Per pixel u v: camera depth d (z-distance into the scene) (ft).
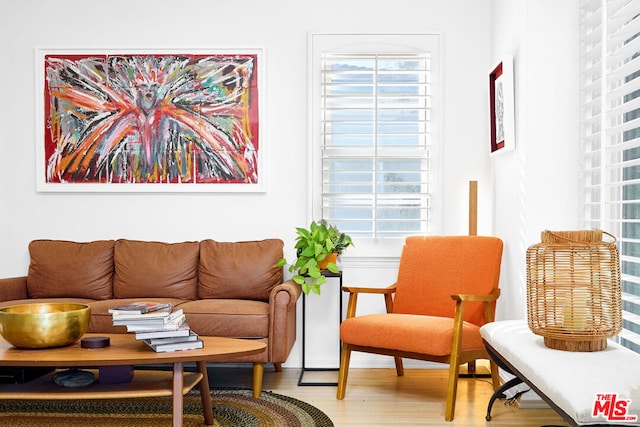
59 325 9.01
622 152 10.30
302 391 12.28
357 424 10.14
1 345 9.44
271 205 14.67
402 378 13.33
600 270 8.15
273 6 14.65
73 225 14.74
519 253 11.90
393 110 14.62
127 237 14.73
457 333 10.53
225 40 14.70
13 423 10.13
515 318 12.18
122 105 14.67
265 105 14.60
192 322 11.89
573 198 11.34
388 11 14.60
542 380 7.03
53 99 14.69
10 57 14.74
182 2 14.67
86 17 14.71
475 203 13.52
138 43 14.71
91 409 10.96
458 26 14.58
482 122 14.53
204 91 14.62
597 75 10.90
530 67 11.40
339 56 14.58
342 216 14.73
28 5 14.73
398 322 11.03
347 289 12.48
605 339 8.11
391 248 14.51
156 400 11.55
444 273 12.55
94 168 14.66
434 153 14.55
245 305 12.30
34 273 13.85
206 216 14.69
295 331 13.82
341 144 14.71
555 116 11.37
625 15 9.37
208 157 14.64
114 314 9.13
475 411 10.88
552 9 11.39
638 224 9.74
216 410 10.92
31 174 14.79
